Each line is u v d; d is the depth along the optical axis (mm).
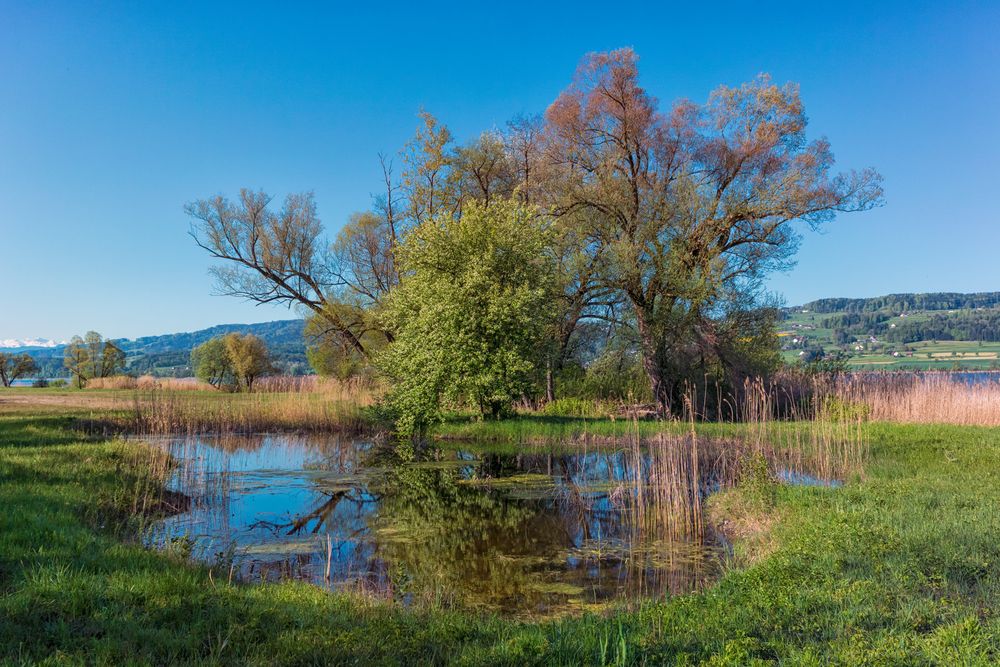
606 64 27016
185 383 51656
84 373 58188
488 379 20891
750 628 5363
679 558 9398
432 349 21172
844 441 15969
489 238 21750
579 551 9836
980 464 13289
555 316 23375
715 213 26094
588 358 30734
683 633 5363
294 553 9602
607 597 7758
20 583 5844
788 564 7074
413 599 7449
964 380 23203
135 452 14977
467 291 20938
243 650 4953
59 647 4742
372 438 22625
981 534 7531
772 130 25734
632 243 25953
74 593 5688
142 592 5977
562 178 27891
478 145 32250
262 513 12188
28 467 11844
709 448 17453
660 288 26188
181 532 10500
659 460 15680
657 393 26453
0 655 4531
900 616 5418
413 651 5070
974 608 5516
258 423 23953
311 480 15211
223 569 7855
